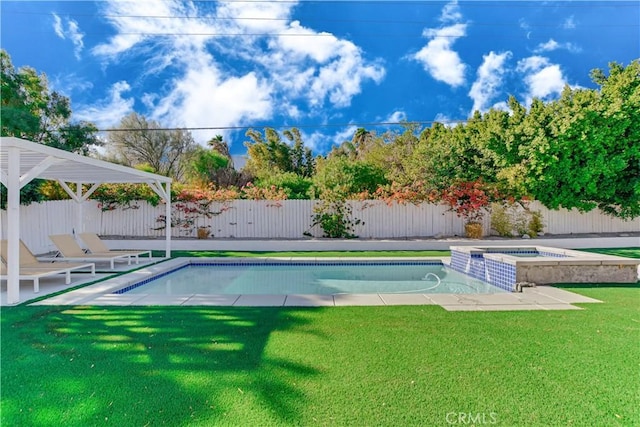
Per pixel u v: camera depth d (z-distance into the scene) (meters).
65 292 6.70
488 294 6.56
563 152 15.48
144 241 14.18
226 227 15.88
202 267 11.39
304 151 33.41
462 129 23.66
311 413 2.79
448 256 12.21
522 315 5.22
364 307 5.67
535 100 17.72
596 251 13.08
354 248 14.21
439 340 4.23
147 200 15.49
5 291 6.83
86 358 3.73
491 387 3.16
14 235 5.93
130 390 3.11
